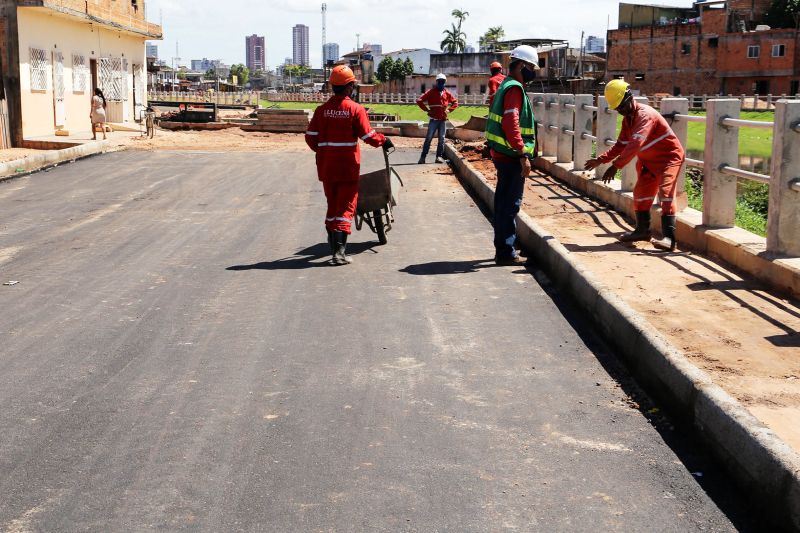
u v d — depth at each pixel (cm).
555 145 1698
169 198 1466
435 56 10806
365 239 1066
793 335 590
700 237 875
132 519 374
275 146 2688
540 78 8425
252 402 512
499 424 478
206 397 522
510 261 898
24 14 2670
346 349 616
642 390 532
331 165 902
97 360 596
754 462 385
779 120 723
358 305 739
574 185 1417
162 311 727
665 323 622
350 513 378
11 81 2641
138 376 562
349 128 899
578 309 710
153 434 466
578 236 979
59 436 464
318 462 429
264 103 10869
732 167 857
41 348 626
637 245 920
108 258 962
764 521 371
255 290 799
